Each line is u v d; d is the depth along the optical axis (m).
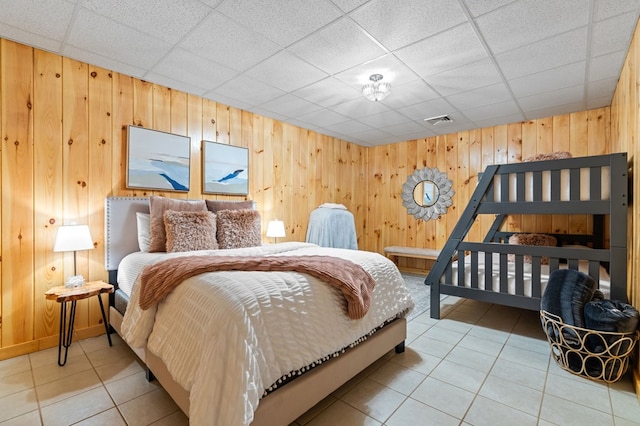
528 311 3.30
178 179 3.13
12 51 2.25
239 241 2.96
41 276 2.38
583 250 2.32
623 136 2.67
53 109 2.43
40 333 2.38
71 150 2.52
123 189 2.80
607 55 2.43
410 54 2.43
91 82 2.62
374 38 2.21
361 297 1.74
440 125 4.35
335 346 1.62
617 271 2.20
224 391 1.17
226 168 3.55
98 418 1.58
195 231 2.69
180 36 2.20
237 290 1.38
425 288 4.18
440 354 2.30
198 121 3.32
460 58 2.49
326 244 4.34
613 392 1.80
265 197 4.03
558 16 1.95
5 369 2.06
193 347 1.33
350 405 1.70
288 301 1.48
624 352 1.82
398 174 5.36
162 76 2.84
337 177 5.16
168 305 1.59
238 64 2.61
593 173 2.34
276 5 1.86
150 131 2.93
